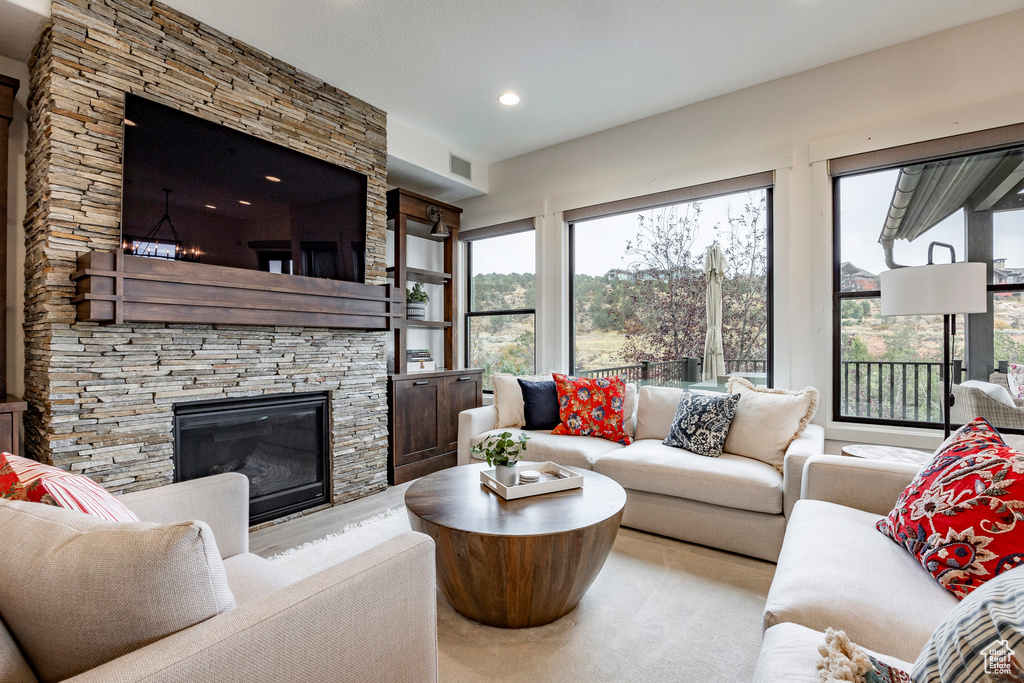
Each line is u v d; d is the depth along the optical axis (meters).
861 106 2.88
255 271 2.64
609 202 3.88
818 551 1.38
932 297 2.03
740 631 1.76
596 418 3.23
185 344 2.50
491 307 4.74
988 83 2.55
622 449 2.90
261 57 2.82
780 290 3.11
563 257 4.17
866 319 2.90
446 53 2.85
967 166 2.63
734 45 2.78
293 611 0.81
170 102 2.42
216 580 0.78
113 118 2.23
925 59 2.70
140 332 2.34
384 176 3.58
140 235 2.27
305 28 2.61
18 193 2.42
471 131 3.94
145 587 0.70
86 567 0.70
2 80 2.20
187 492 1.43
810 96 3.04
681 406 2.98
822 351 2.96
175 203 2.39
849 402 2.95
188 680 0.66
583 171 4.05
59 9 2.08
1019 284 2.51
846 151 2.89
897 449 2.46
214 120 2.59
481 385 4.41
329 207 3.13
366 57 2.88
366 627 0.93
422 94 3.33
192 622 0.75
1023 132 2.44
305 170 3.00
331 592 0.87
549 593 1.71
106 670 0.62
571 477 2.12
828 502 1.80
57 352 2.08
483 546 1.63
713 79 3.15
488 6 2.44
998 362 2.56
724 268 3.43
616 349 3.96
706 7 2.45
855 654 0.83
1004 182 2.54
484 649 1.65
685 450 2.82
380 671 0.96
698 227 3.54
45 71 2.12
